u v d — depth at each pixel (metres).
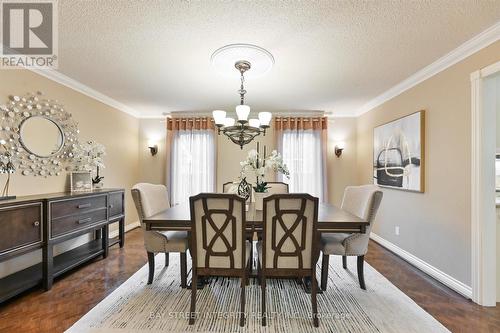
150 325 1.83
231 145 4.84
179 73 2.87
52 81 2.88
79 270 2.79
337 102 4.07
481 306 2.07
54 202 2.37
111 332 1.74
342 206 2.99
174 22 1.88
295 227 1.87
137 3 1.67
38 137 2.70
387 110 3.62
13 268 2.41
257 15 1.80
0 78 2.34
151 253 2.46
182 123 4.81
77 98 3.27
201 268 1.92
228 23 1.89
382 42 2.16
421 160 2.81
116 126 4.20
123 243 3.58
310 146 4.70
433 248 2.66
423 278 2.62
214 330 1.78
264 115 2.51
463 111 2.27
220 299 2.20
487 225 2.08
